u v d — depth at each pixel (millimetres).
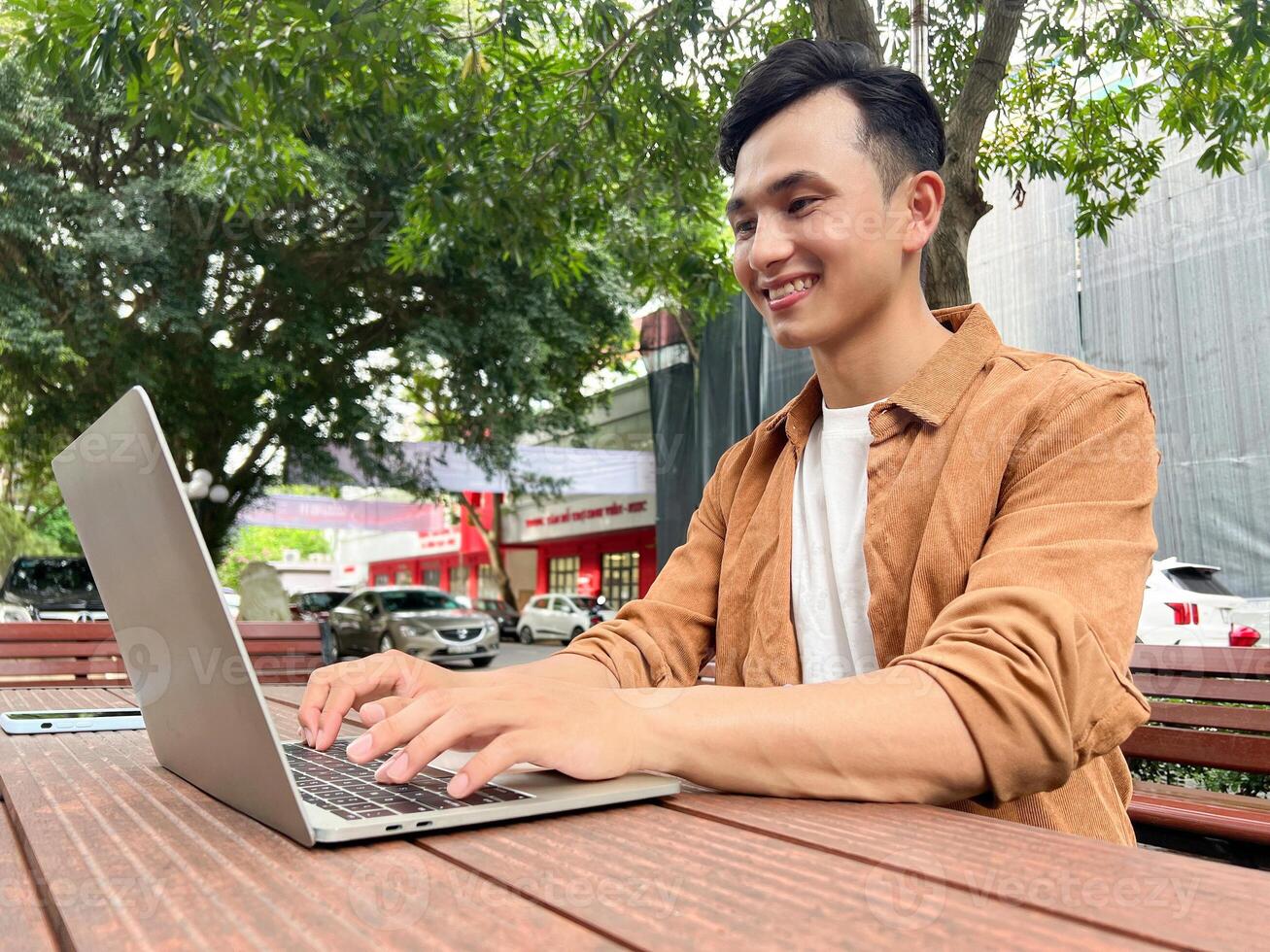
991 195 10344
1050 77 5047
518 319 11219
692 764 756
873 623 1050
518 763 708
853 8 3615
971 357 1078
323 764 887
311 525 21672
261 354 10727
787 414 1281
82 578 10758
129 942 429
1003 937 434
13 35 4047
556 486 14953
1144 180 5105
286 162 5477
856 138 1073
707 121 5000
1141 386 978
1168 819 1847
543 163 5203
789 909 474
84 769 910
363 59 4355
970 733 743
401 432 13469
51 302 10039
